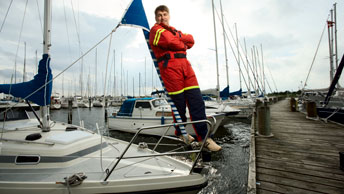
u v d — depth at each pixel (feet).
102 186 5.79
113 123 30.86
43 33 8.72
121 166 7.45
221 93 42.68
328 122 26.07
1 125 10.34
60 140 7.61
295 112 41.09
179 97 4.95
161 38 4.87
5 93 8.47
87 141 8.29
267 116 18.81
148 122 25.88
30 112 12.48
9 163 6.74
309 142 16.34
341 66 21.68
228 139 26.11
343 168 10.40
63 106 94.53
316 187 8.83
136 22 6.16
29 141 7.55
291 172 10.45
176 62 4.94
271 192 8.59
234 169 15.38
